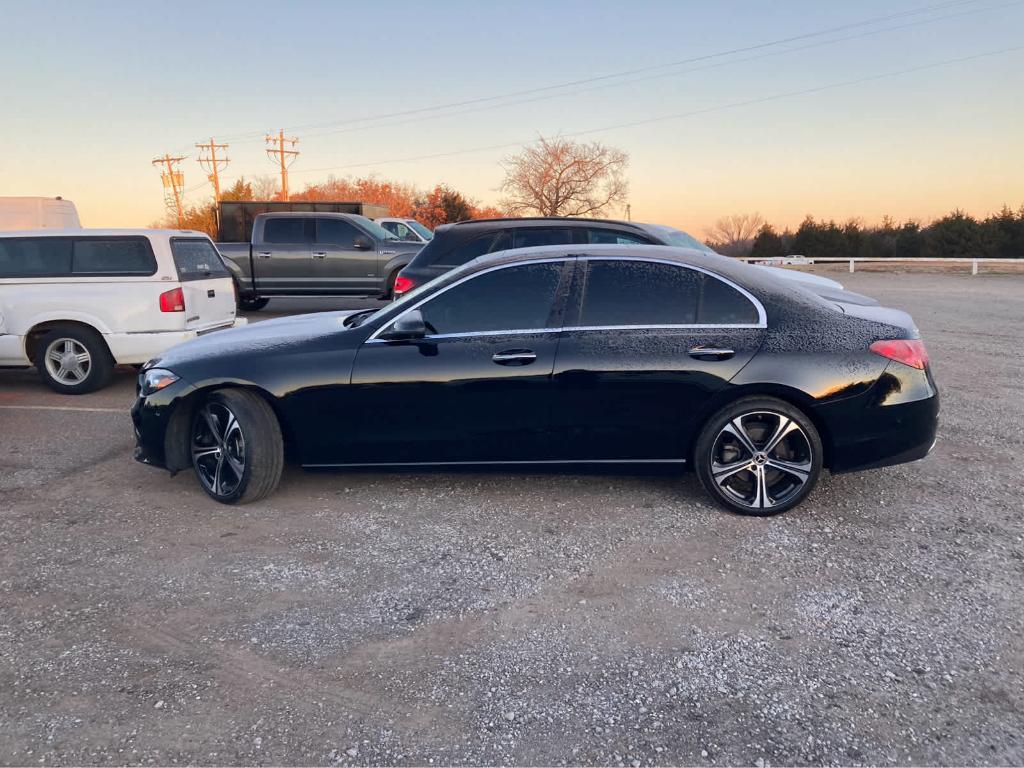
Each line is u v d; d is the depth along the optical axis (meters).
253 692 2.70
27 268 7.87
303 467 4.56
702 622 3.12
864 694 2.64
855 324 4.19
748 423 4.14
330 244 13.87
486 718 2.55
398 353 4.34
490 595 3.38
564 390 4.19
